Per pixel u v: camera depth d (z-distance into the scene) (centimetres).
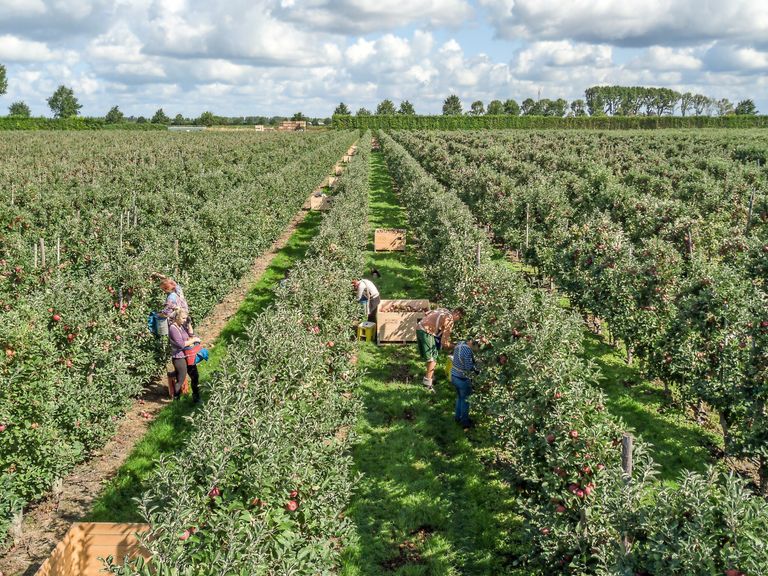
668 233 1855
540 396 734
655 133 8625
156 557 468
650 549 517
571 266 1605
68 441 898
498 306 1105
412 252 2455
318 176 4322
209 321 1678
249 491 555
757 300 986
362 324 1516
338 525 650
